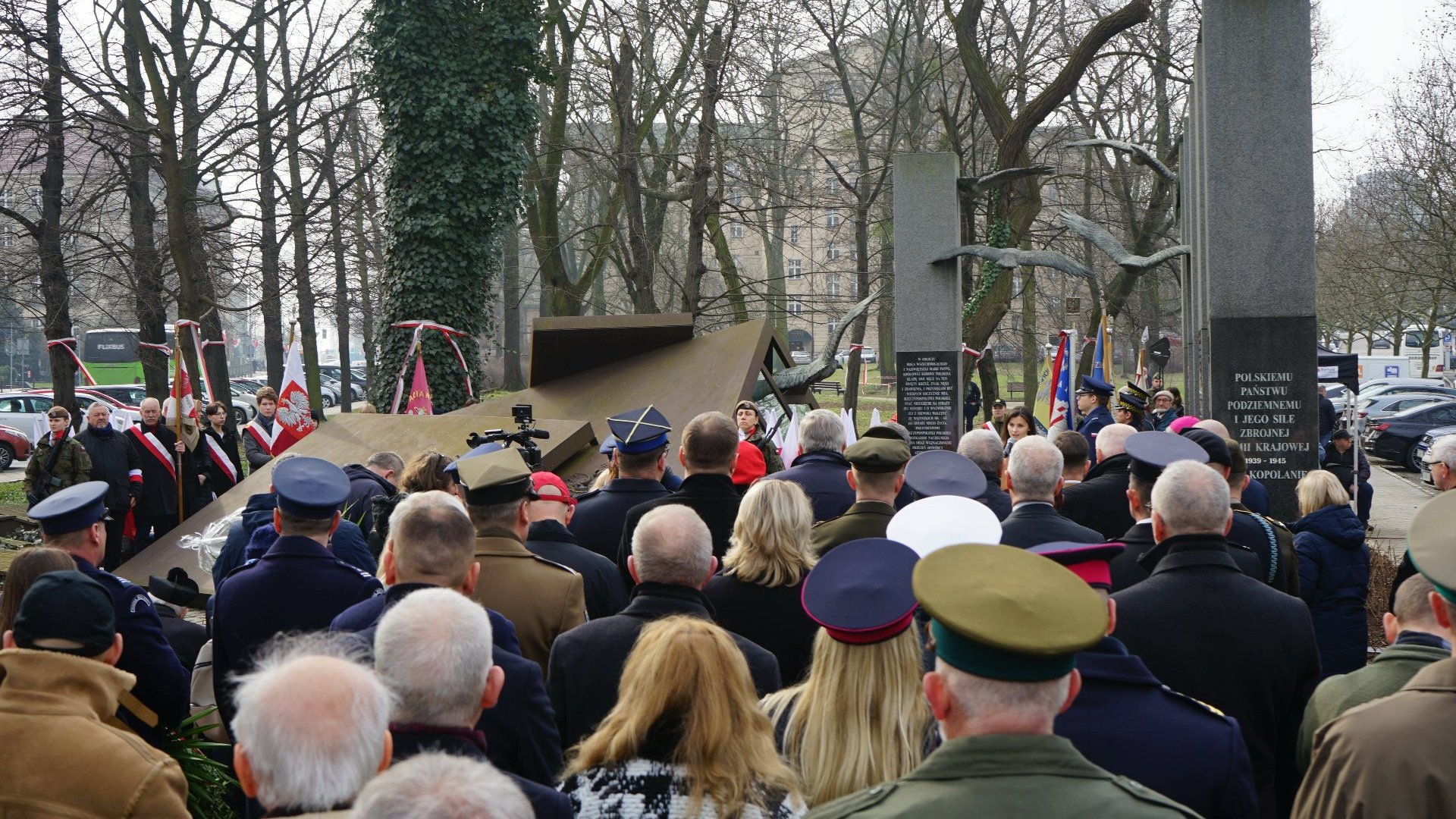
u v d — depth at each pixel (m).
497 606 4.37
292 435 13.62
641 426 6.22
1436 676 2.70
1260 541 5.05
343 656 2.71
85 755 3.10
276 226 28.27
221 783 4.66
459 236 19.55
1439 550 2.70
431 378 19.47
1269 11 11.60
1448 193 26.36
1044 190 39.34
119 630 4.34
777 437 13.16
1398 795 2.56
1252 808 2.93
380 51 19.19
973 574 2.23
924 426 17.11
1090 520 6.14
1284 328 11.70
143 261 24.11
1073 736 2.96
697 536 3.83
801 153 32.91
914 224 17.02
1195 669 3.63
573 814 2.80
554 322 13.20
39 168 26.12
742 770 2.78
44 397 35.41
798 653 4.24
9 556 11.04
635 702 2.84
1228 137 11.77
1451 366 56.44
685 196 25.62
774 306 31.25
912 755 2.97
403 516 3.79
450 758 1.76
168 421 13.55
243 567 4.77
